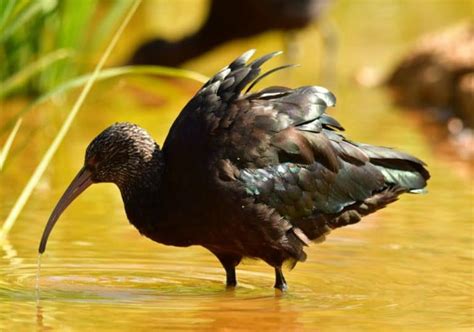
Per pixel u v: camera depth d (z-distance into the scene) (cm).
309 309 1075
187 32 2628
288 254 1169
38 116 1973
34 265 1212
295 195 1155
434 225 1397
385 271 1207
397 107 2217
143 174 1158
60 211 1180
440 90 2202
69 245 1290
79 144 1833
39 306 1067
